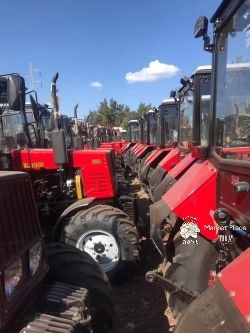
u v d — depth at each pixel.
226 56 2.63
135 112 60.03
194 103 4.84
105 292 2.47
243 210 2.23
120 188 5.31
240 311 1.24
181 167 4.77
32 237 1.96
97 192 4.71
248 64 2.22
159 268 4.29
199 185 2.74
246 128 2.28
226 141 2.61
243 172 2.20
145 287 3.86
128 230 3.91
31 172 4.82
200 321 1.43
